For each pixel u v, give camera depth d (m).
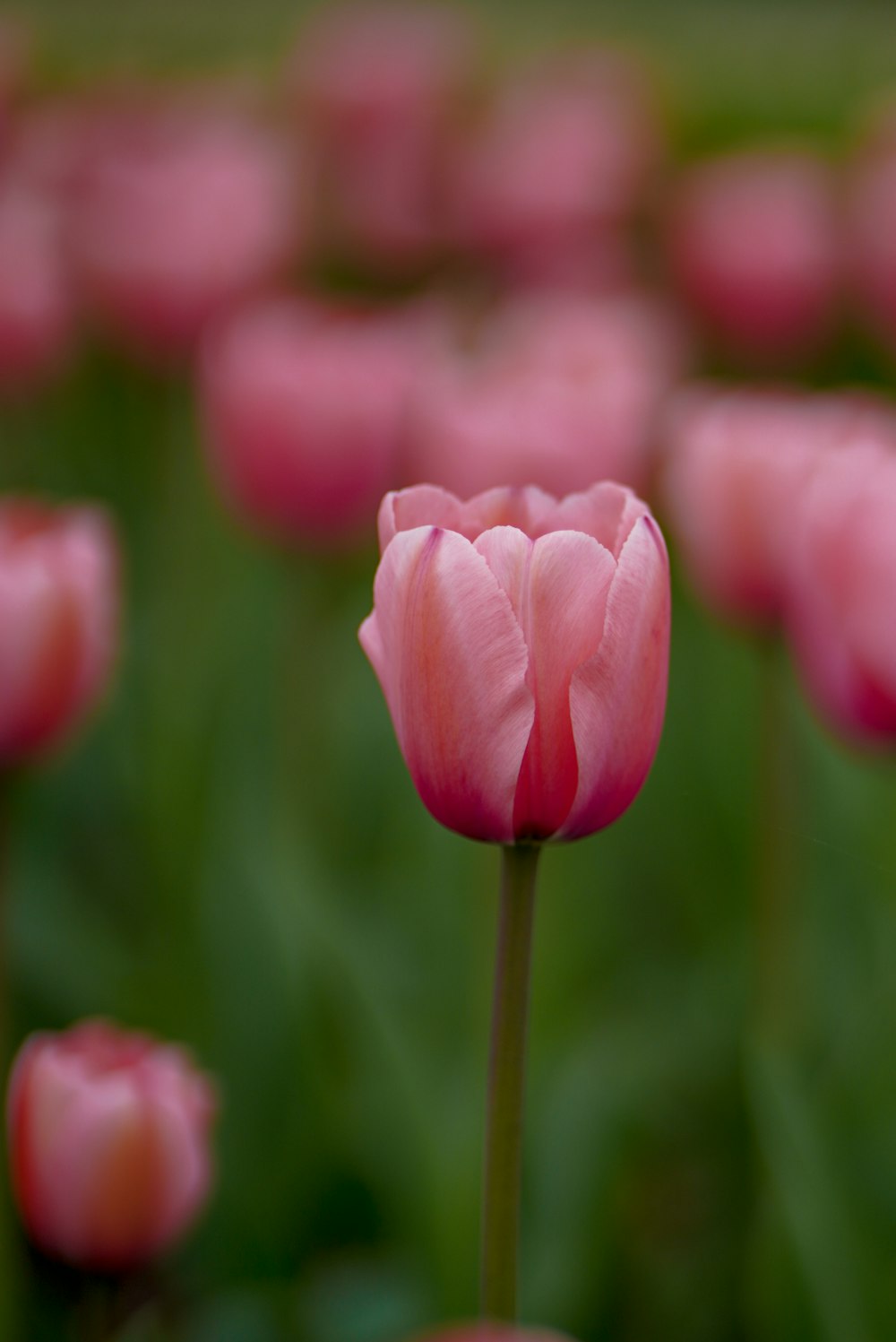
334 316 1.90
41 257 2.11
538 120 3.20
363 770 1.90
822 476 1.26
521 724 1.11
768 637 1.42
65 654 1.28
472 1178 1.32
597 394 1.53
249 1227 1.40
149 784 1.62
